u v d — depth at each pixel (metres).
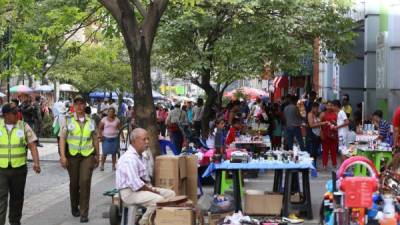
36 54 14.65
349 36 20.42
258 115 23.27
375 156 13.31
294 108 17.53
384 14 19.47
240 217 9.05
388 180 7.91
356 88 24.36
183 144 18.11
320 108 20.69
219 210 9.23
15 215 9.80
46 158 21.83
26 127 9.81
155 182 9.47
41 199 13.10
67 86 45.66
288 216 10.16
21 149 9.65
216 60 20.16
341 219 7.34
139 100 10.25
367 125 16.61
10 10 15.54
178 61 20.34
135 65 10.24
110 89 38.62
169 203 8.37
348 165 7.82
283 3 18.89
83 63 34.94
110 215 9.71
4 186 9.51
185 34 19.56
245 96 40.59
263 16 19.48
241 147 16.03
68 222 10.46
